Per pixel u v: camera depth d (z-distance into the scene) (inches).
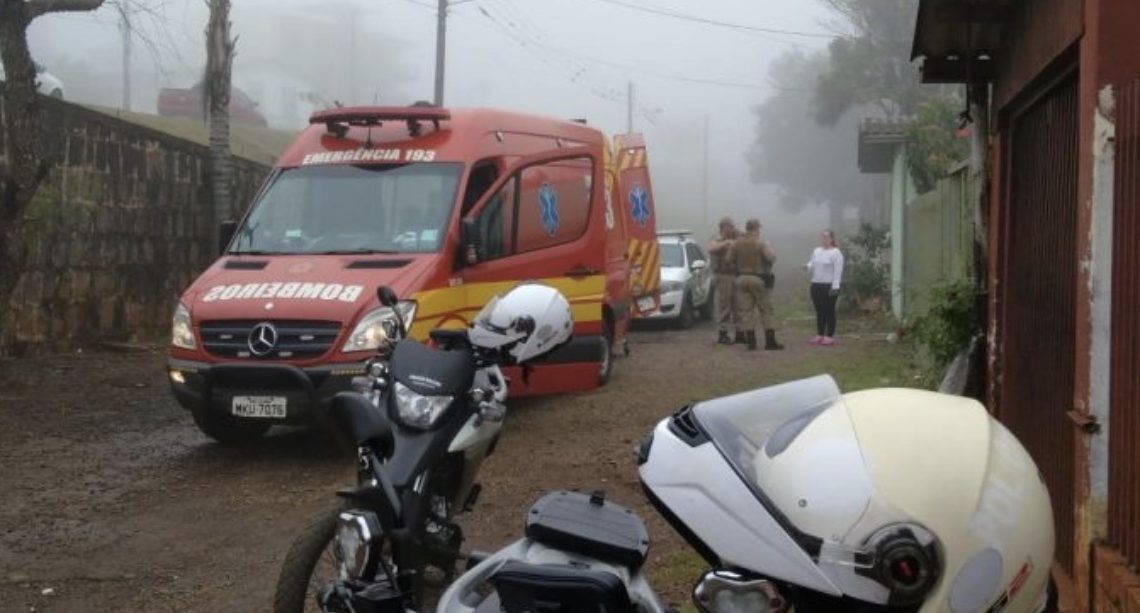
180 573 268.8
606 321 536.4
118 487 343.6
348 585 145.6
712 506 120.6
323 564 196.9
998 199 322.3
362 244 401.4
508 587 122.0
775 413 133.8
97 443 403.5
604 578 121.0
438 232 397.4
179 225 744.3
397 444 188.7
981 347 365.7
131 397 497.4
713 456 123.0
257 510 318.3
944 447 116.6
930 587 110.4
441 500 197.2
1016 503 116.0
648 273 718.5
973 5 300.0
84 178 642.8
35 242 601.3
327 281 370.9
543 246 448.8
